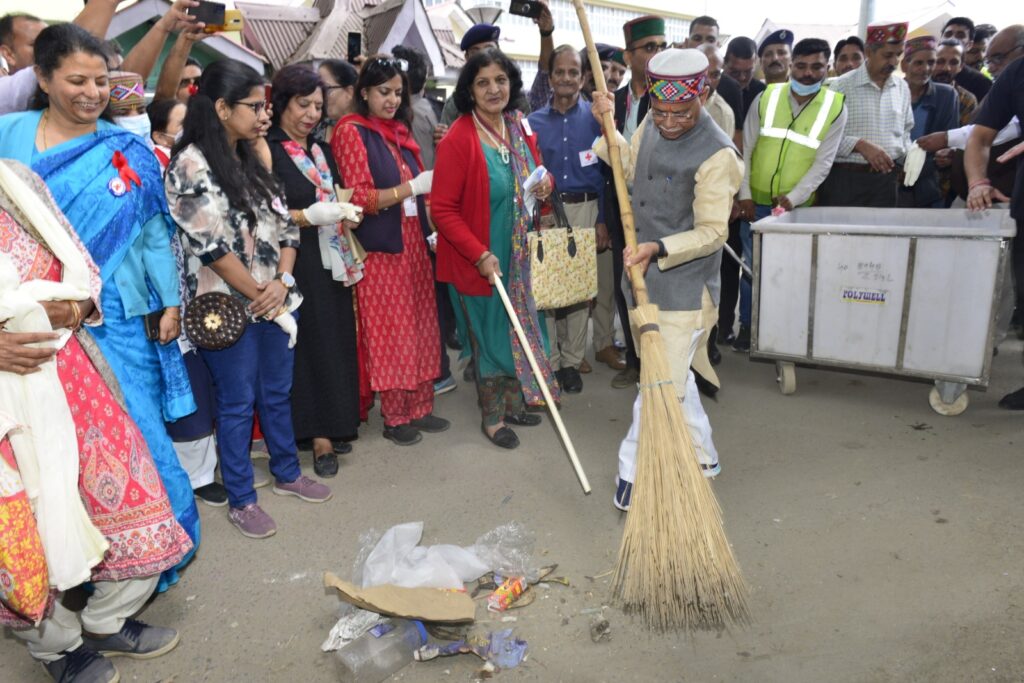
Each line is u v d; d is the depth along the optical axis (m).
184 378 2.48
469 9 5.19
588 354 4.97
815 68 4.22
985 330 3.42
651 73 2.51
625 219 2.61
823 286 3.75
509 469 3.32
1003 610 2.23
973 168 3.71
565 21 20.42
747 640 2.17
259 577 2.56
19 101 2.35
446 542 2.74
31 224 1.76
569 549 2.67
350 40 4.17
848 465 3.20
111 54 2.13
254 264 2.66
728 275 4.75
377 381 3.42
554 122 4.10
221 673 2.11
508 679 2.04
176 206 2.44
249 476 2.84
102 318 2.00
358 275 3.23
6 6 7.89
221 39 8.62
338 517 2.95
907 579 2.40
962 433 3.46
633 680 2.02
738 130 4.68
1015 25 5.43
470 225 3.16
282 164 3.01
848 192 4.61
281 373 2.95
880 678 1.99
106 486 1.93
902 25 4.31
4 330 1.70
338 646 2.18
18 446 1.71
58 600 1.97
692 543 2.18
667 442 2.26
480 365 3.46
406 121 3.51
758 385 4.25
